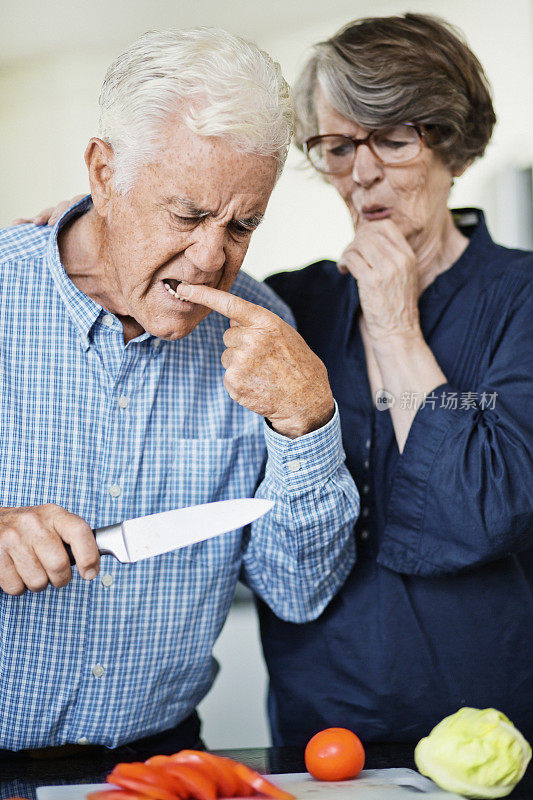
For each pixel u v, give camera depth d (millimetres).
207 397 1094
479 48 2475
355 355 1252
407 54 1164
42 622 988
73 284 1006
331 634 1183
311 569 1092
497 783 793
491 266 1239
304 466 990
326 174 1286
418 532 1134
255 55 876
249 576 1151
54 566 853
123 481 1031
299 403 950
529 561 1222
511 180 2494
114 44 2705
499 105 2488
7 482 992
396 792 801
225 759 790
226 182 833
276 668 1230
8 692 987
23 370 1007
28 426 1001
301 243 2719
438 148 1220
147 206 854
